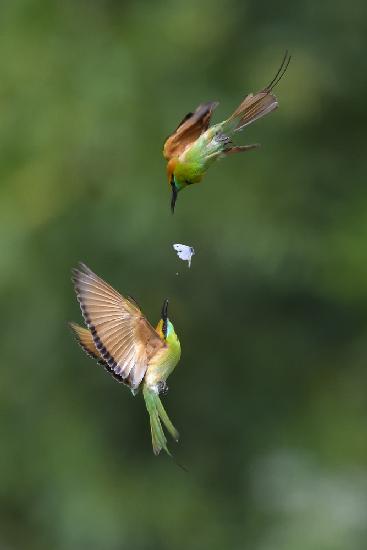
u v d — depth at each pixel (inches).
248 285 557.6
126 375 170.9
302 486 526.9
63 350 552.7
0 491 556.7
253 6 568.1
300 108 561.6
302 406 581.6
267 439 575.5
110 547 545.3
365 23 573.0
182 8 554.3
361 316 583.8
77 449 556.7
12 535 554.9
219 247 540.4
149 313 540.4
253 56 561.6
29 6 557.9
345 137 584.7
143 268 538.0
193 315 556.7
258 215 548.1
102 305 171.9
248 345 577.3
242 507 562.6
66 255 536.1
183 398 576.1
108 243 532.1
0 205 533.0
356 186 580.4
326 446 557.9
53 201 534.0
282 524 516.4
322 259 558.9
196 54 552.4
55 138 530.6
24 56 548.1
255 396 580.4
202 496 565.6
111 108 533.0
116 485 554.6
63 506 547.5
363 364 586.6
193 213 534.9
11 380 556.7
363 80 575.5
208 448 577.0
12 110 540.4
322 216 571.2
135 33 551.8
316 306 582.6
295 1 568.1
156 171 533.6
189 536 554.6
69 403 561.9
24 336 548.1
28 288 536.7
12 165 537.0
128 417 565.6
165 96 541.3
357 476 529.0
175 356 173.5
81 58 545.0
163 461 570.3
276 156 565.9
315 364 588.1
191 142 157.3
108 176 532.7
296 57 562.6
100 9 561.6
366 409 576.4
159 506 555.5
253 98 154.9
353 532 494.3
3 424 558.6
